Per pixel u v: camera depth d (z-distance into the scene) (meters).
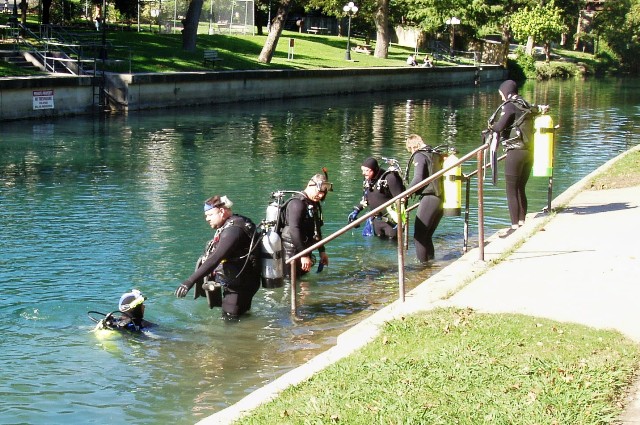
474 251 10.76
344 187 17.81
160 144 24.23
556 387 6.38
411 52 66.00
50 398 7.47
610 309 8.27
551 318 8.03
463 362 6.91
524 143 11.75
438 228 13.88
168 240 13.15
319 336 9.03
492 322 7.91
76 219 14.51
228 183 18.22
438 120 33.75
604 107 41.94
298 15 74.94
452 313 8.25
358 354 7.36
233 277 9.41
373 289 10.68
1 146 23.02
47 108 30.09
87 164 20.41
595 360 6.90
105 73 33.00
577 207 12.95
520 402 6.15
